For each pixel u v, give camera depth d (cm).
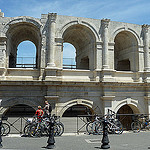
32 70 2117
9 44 2192
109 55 2280
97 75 2205
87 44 2448
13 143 1310
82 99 2139
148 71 2348
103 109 2170
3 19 2080
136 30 2416
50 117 1566
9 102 1989
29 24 2147
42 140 1405
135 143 1340
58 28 2159
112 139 1462
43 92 2066
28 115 2294
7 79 2045
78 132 1792
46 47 2117
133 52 2438
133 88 2314
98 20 2291
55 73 2056
